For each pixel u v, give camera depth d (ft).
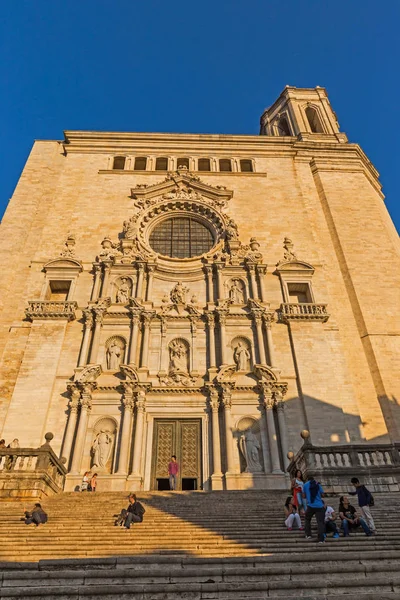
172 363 81.87
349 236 104.27
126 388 75.82
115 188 110.22
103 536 37.73
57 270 92.17
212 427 74.28
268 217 106.52
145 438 73.97
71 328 84.79
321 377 80.12
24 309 86.99
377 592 23.62
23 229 100.32
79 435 71.41
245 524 42.22
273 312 88.17
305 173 119.03
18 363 80.64
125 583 25.27
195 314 86.89
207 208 106.22
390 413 78.84
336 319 91.56
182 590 23.39
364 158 127.95
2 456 57.21
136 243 98.99
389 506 49.73
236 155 121.80
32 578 25.58
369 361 85.97
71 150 118.52
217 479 69.15
